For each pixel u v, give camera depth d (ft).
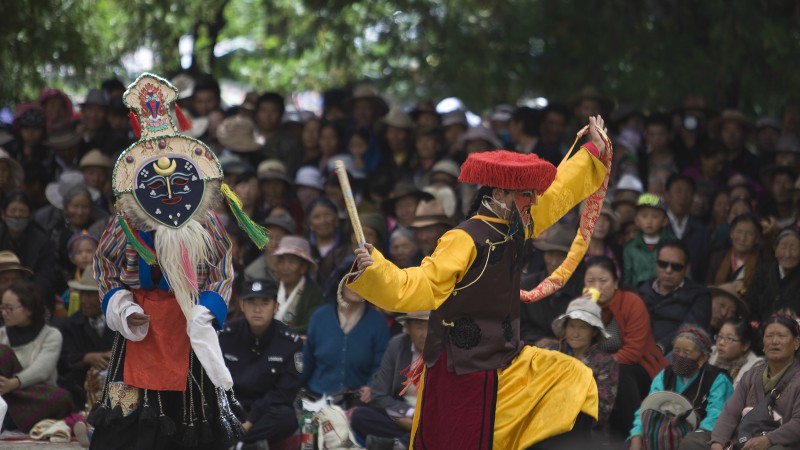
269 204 91.04
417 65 122.62
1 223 80.79
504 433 44.39
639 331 66.64
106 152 98.22
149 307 47.75
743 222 74.79
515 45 113.80
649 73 103.55
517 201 44.83
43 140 98.68
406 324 66.64
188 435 47.80
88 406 67.77
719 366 62.90
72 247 80.64
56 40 106.32
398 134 97.71
